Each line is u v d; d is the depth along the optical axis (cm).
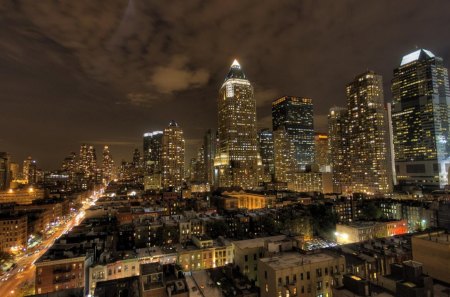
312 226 17838
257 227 17438
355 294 4803
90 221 19100
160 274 6919
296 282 6100
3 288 11681
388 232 15038
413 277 4688
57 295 6362
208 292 7006
